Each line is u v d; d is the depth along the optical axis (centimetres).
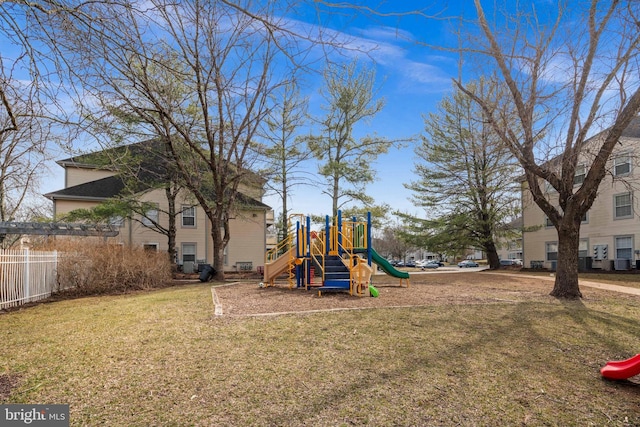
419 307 748
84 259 1187
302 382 364
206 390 345
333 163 1962
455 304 797
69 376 379
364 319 627
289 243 1269
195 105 1561
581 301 869
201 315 666
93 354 448
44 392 340
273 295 959
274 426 284
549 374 399
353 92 1986
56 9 341
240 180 1694
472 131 1551
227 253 2405
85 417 295
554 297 932
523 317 664
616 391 363
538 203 977
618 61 730
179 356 436
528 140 845
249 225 2483
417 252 7494
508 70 787
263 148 1661
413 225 2183
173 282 1503
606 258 1895
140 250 1405
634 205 1761
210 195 1952
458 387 358
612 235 1873
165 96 1280
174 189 1928
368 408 313
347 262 1138
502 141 884
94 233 1526
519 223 2889
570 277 936
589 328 597
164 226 2262
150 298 946
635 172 1719
